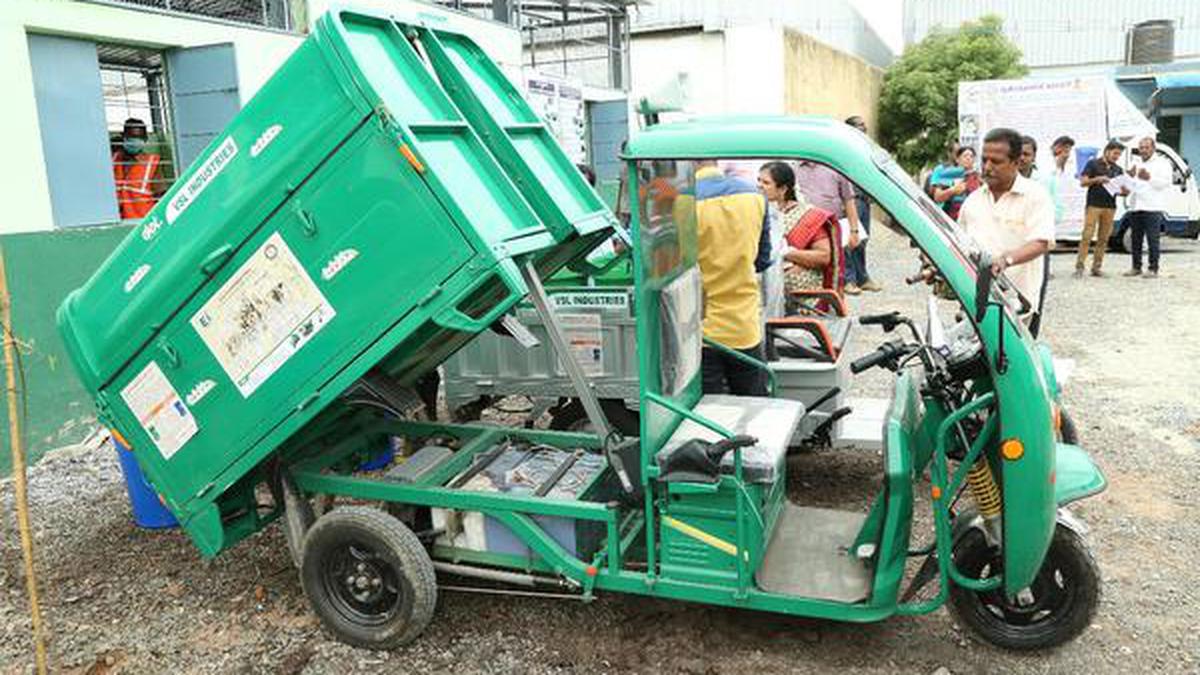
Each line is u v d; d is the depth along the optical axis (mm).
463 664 3670
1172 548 4398
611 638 3799
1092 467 3525
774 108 16875
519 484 3930
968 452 3295
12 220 6637
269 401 3666
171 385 3816
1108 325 9305
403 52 3564
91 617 4188
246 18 9414
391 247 3326
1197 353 8047
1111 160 12500
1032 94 14539
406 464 4121
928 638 3672
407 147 3189
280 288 3533
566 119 13438
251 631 4012
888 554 3270
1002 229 5445
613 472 3842
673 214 3656
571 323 5281
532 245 3473
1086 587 3391
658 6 18047
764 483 3344
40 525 5176
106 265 3873
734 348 4473
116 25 7363
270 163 3439
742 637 3740
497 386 5535
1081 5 35406
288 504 4113
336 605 3861
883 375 7547
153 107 8656
